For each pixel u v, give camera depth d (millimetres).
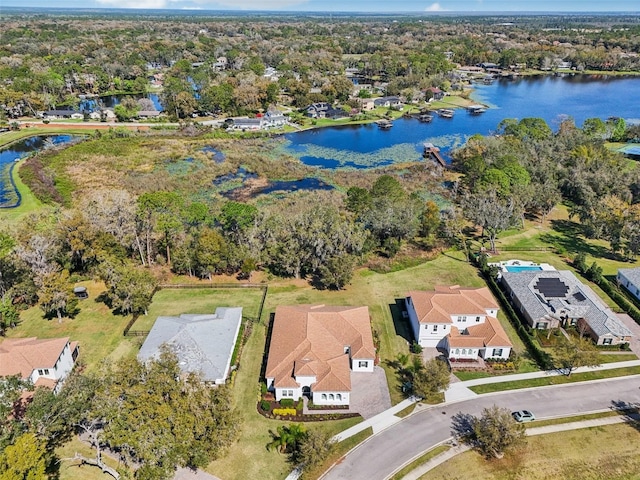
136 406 41281
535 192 107312
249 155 154000
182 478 45562
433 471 46688
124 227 84938
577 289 72250
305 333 60688
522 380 58750
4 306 67375
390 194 101250
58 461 46562
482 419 49750
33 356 55750
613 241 91375
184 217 88062
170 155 151625
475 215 91750
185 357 57656
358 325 64125
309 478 45812
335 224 81125
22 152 158500
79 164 142000
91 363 61469
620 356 62938
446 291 69812
